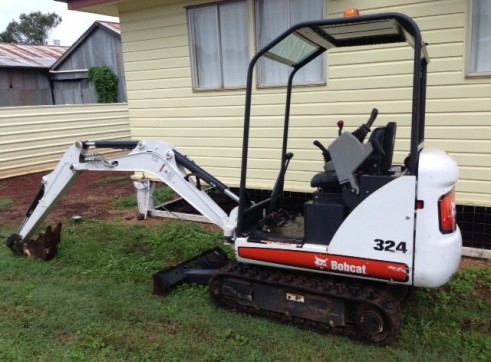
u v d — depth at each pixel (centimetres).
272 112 628
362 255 320
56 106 1203
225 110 670
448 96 506
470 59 495
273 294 363
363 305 329
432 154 315
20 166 1131
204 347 340
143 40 720
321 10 579
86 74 2053
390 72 536
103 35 1997
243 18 639
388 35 357
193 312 390
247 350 333
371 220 315
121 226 664
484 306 386
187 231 614
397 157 547
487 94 488
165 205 726
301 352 328
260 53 334
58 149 1219
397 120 543
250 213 383
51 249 533
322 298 340
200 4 655
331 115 584
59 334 369
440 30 499
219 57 668
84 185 1012
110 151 1335
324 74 583
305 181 618
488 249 499
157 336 358
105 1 683
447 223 307
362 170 325
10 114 1102
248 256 367
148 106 743
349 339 341
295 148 618
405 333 344
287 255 347
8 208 825
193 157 716
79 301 422
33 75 2066
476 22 488
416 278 307
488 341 331
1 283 471
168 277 432
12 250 554
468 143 505
